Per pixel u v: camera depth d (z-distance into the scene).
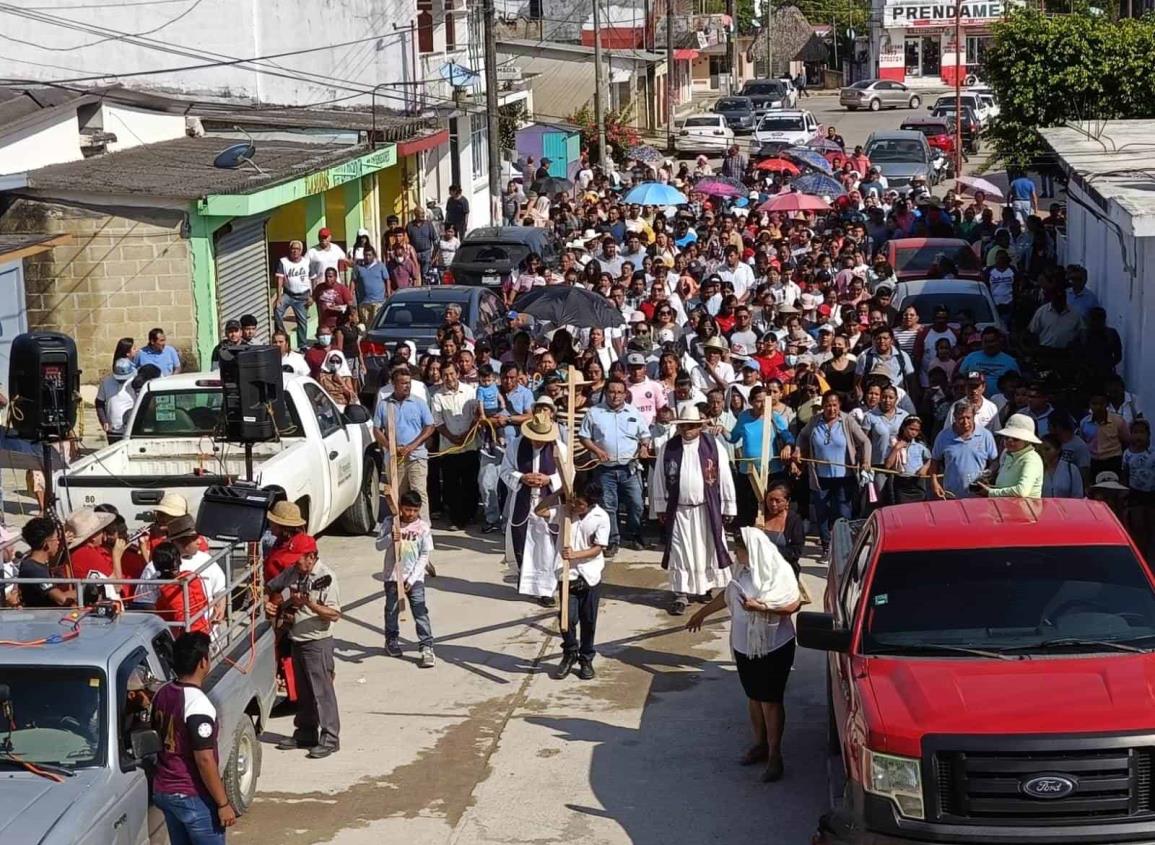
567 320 19.03
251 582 10.57
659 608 14.11
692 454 13.58
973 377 14.63
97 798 7.47
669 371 16.67
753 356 18.45
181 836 8.15
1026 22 32.72
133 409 15.01
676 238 30.72
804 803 9.80
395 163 32.03
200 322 21.36
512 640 13.32
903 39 83.81
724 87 94.25
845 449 14.91
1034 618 8.57
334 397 18.19
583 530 12.17
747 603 9.92
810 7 115.25
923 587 8.81
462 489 16.91
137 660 8.33
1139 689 7.83
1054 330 20.45
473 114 39.91
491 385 16.67
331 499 15.37
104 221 21.11
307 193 23.98
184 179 21.66
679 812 9.72
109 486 13.09
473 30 40.97
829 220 33.41
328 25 32.25
